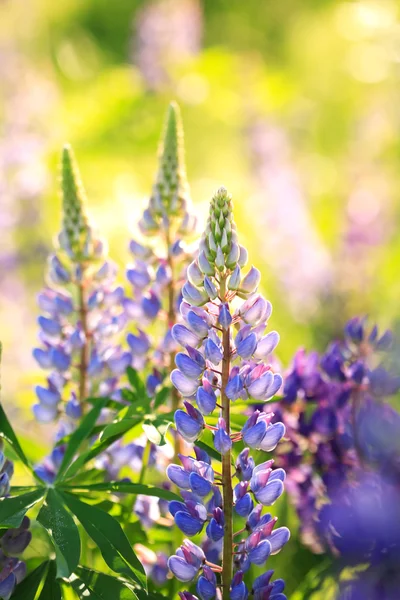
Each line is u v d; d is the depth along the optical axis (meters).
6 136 2.04
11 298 1.84
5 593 0.90
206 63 2.36
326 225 2.18
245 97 2.33
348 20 3.00
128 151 2.23
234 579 0.88
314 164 2.49
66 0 3.27
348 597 0.96
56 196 2.06
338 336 1.79
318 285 1.84
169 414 0.97
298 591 1.01
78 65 2.95
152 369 1.05
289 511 1.12
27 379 1.16
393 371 1.02
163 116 2.27
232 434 0.90
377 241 1.92
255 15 3.54
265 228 1.94
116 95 2.21
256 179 2.12
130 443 1.04
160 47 2.38
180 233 1.06
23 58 2.39
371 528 0.95
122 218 1.76
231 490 0.89
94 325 1.06
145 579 0.89
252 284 0.90
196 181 2.33
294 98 2.65
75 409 1.03
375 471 1.00
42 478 1.01
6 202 1.93
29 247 1.97
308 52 3.14
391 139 2.41
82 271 1.06
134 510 1.02
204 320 0.89
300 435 1.04
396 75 2.61
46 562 0.93
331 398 1.03
